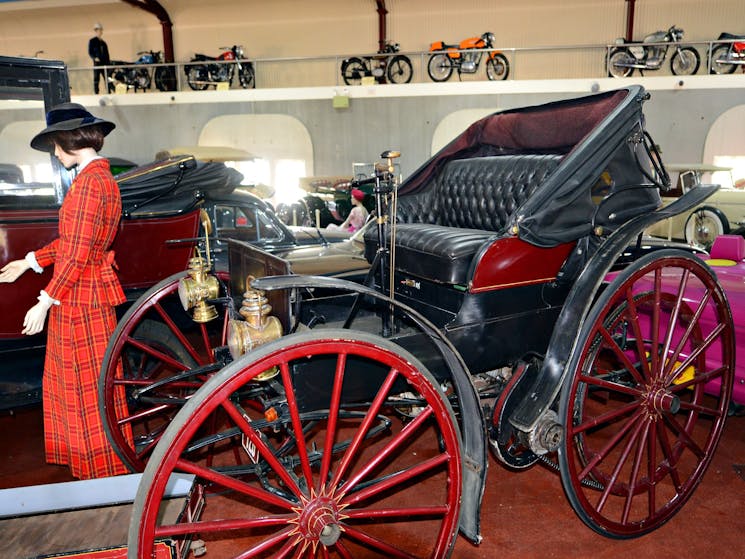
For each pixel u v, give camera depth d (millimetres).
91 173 2240
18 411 3607
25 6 15109
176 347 2904
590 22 13734
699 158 11555
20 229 2850
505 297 2131
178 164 3213
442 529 1841
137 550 1426
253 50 15414
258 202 4234
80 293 2332
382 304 2014
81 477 2467
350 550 2242
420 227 2434
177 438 1426
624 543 2268
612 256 2102
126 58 15836
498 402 2143
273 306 1915
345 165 12938
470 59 12602
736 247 3291
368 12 14750
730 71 12078
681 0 13156
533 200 2020
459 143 3062
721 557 2174
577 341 2008
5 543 1885
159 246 3260
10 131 2846
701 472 2424
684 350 2932
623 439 3094
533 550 2230
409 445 3059
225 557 2219
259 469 1867
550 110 2652
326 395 1863
